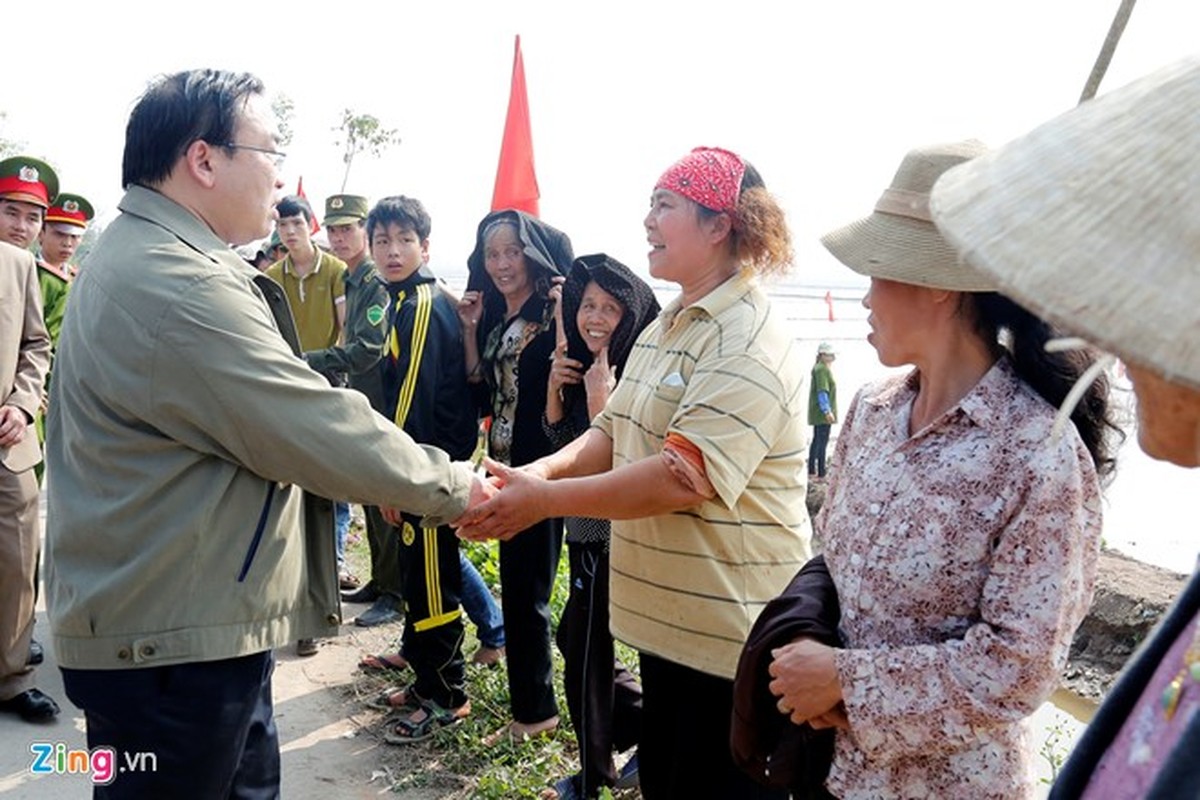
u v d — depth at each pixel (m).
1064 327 0.65
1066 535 1.37
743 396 2.06
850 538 1.59
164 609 1.90
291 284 5.12
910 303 1.55
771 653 1.65
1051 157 0.74
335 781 3.18
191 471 1.91
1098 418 1.50
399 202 3.72
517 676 3.33
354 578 5.15
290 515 2.06
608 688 2.84
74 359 1.94
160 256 1.88
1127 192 0.69
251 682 2.03
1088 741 0.90
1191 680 0.77
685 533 2.18
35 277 3.75
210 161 1.98
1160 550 6.88
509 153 4.77
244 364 1.85
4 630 3.49
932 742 1.43
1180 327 0.62
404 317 3.65
